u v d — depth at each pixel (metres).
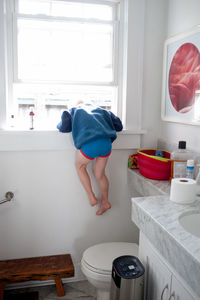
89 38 2.07
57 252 2.15
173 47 1.90
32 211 2.07
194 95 1.67
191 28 1.68
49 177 2.05
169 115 1.99
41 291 2.05
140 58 2.05
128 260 1.46
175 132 1.95
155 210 1.31
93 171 2.11
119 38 2.10
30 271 1.87
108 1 2.07
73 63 2.07
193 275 0.96
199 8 1.63
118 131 1.98
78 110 1.83
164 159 1.75
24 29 1.98
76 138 1.83
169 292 1.20
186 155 1.70
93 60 2.10
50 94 2.10
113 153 2.13
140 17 2.01
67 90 2.12
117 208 2.21
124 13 2.06
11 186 2.01
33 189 2.04
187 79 1.74
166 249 1.14
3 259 2.08
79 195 2.12
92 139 1.79
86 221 2.17
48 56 2.03
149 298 1.41
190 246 1.00
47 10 2.01
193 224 1.30
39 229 2.10
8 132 1.90
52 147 1.98
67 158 2.05
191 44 1.69
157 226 1.19
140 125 2.12
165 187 1.67
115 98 2.18
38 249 2.12
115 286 1.37
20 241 2.09
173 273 1.16
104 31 2.09
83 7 2.06
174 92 1.90
